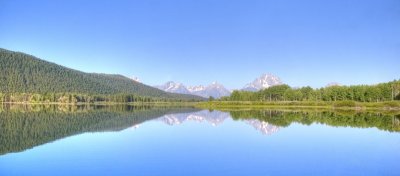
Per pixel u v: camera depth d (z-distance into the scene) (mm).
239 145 35500
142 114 99375
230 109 143375
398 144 36875
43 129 51531
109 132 47688
